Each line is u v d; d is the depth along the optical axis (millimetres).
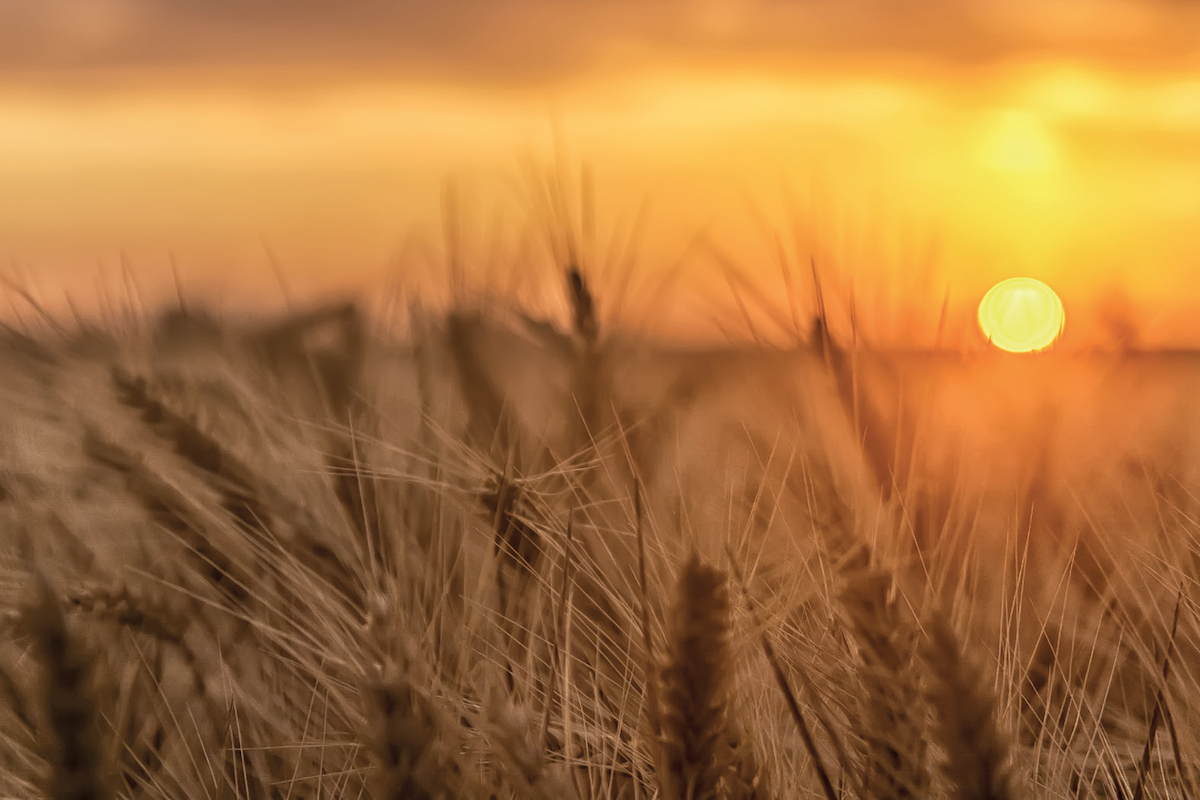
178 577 881
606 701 825
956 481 853
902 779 733
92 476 897
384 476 874
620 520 871
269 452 910
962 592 784
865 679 740
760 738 775
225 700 833
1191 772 771
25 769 770
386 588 811
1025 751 798
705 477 877
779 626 798
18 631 749
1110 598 864
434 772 717
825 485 786
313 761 821
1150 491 902
